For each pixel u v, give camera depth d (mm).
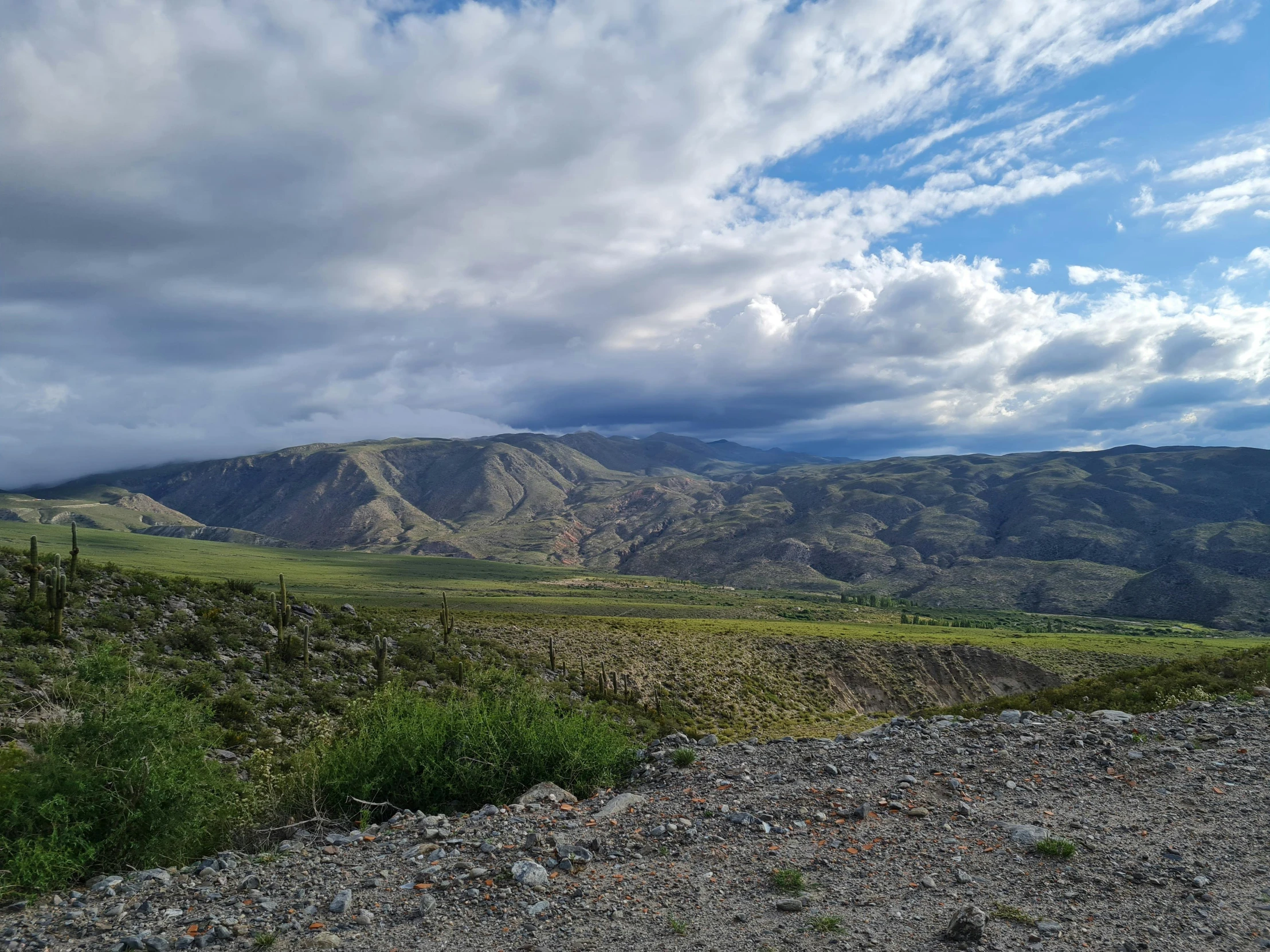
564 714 12148
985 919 5508
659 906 6195
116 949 5766
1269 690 14727
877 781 9617
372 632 42750
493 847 7594
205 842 9305
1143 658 111875
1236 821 7715
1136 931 5496
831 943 5410
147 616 30969
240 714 23875
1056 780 9391
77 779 8500
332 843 8359
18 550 32344
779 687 75250
